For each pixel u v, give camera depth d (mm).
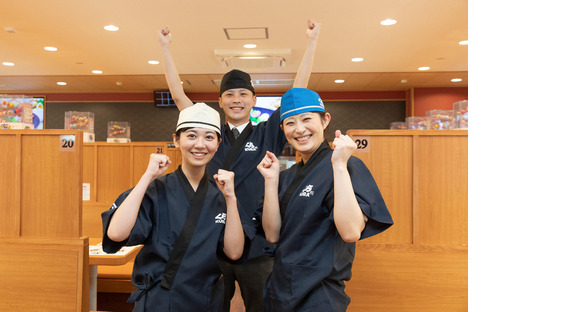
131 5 3908
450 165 2088
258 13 4121
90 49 5523
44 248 2107
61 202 2121
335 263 1304
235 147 2129
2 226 2139
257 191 2102
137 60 6191
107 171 4086
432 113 4820
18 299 2105
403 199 2102
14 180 2141
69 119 6023
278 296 1341
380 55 5914
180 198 1468
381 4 3883
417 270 2086
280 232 1439
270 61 5875
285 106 1417
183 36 4910
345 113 9359
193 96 9336
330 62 6398
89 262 2246
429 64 6516
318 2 3822
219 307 1473
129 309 2990
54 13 4137
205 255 1414
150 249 1405
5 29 4605
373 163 2102
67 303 2088
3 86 8656
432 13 4117
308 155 1450
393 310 2088
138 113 9438
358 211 1210
